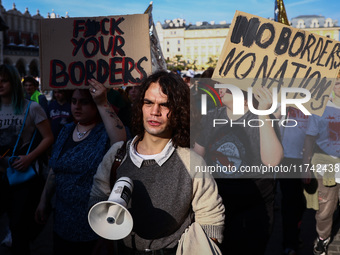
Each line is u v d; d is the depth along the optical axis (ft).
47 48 8.55
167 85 5.58
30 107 10.03
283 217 11.52
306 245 12.49
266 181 7.98
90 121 8.14
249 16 7.88
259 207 8.08
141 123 5.93
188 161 5.72
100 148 7.77
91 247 7.74
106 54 8.46
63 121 16.55
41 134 10.19
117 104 12.93
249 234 8.11
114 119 7.86
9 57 234.99
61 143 8.21
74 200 7.71
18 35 243.19
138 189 5.70
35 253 12.21
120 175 5.89
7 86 9.73
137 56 8.43
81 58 8.50
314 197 10.66
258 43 7.90
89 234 7.69
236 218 8.16
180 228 5.82
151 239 5.73
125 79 8.46
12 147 9.93
